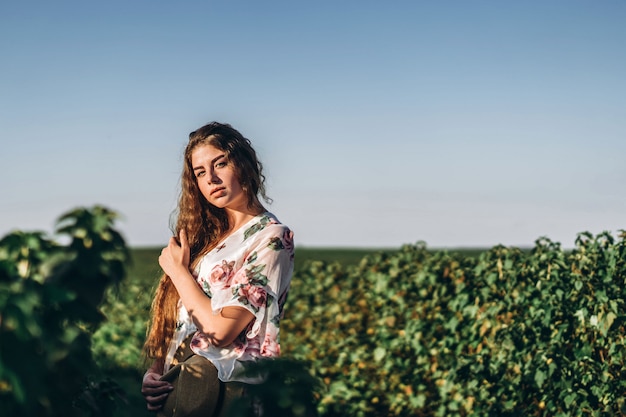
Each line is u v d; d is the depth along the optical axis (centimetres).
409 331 744
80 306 206
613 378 563
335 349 822
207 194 294
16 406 174
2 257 194
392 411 756
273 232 288
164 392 277
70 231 215
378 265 883
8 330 172
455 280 754
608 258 596
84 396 244
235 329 272
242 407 183
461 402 651
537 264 669
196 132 299
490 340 675
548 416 605
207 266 288
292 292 955
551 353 589
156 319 299
